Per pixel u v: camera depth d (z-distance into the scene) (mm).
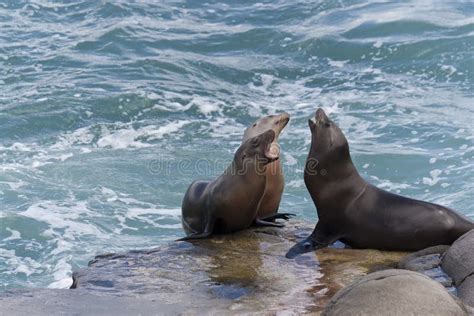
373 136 58281
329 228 31281
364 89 66938
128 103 63906
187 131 59844
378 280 19406
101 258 30750
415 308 18469
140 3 88938
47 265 42188
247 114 62781
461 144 56062
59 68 72312
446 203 48969
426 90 66188
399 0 86062
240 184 31984
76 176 52594
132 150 56781
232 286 27406
